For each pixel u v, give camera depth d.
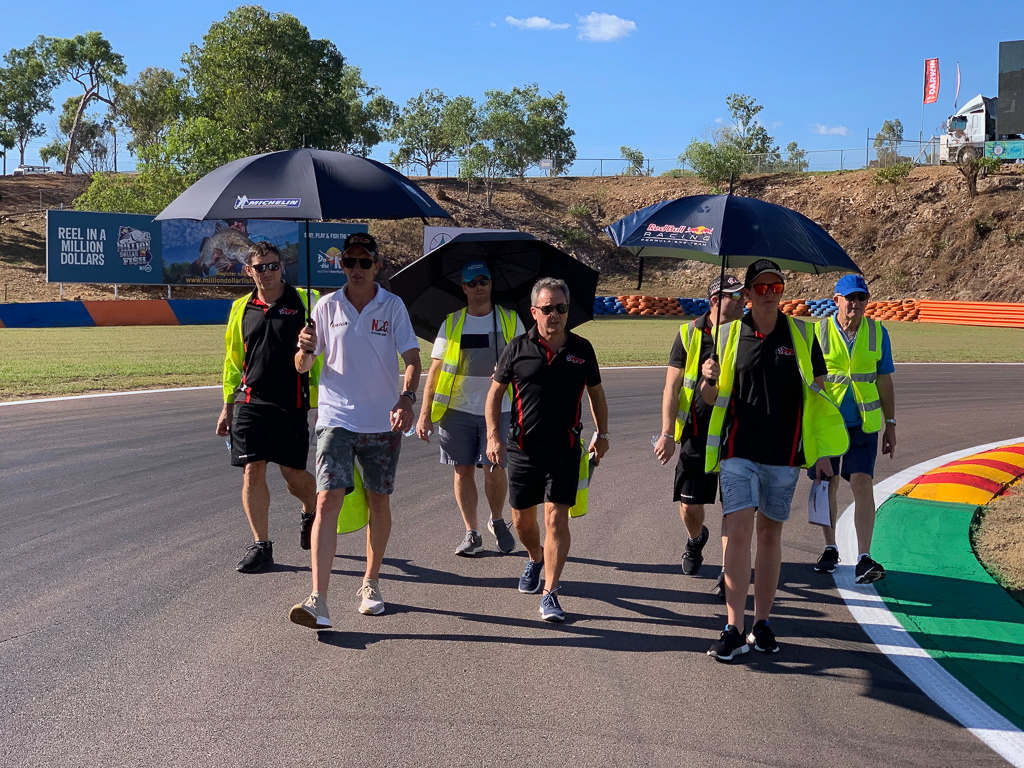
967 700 3.88
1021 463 9.26
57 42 76.88
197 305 30.84
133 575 5.31
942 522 6.97
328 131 47.62
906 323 38.94
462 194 58.66
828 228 50.75
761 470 4.41
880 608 5.07
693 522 5.54
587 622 4.76
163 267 35.25
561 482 4.74
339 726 3.49
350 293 4.74
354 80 64.06
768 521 4.44
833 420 4.42
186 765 3.17
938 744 3.47
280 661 4.12
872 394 5.47
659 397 14.13
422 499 7.45
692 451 5.36
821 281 47.66
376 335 4.70
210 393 13.28
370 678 3.96
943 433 11.59
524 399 4.78
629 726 3.56
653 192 58.97
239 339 5.36
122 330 26.73
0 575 5.26
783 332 4.40
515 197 59.12
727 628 4.32
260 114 43.94
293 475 5.52
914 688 4.00
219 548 5.88
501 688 3.89
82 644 4.27
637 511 7.25
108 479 7.73
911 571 5.77
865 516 5.48
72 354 18.73
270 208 4.59
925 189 49.34
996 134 48.62
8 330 26.17
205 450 9.08
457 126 56.66
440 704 3.71
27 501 6.93
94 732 3.40
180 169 42.69
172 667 4.03
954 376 18.58
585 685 3.95
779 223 4.72
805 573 5.73
